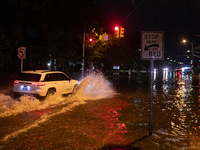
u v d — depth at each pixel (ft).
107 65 223.30
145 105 32.50
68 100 35.19
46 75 34.35
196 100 37.81
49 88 33.99
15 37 60.85
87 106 30.76
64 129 19.43
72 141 16.35
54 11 69.05
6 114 24.77
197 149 15.07
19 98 32.76
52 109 28.07
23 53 42.37
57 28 69.10
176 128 20.29
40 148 14.90
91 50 113.60
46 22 65.92
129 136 17.74
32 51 132.36
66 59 103.71
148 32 17.37
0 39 57.82
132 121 22.75
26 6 54.19
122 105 32.14
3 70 93.71
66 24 74.08
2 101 32.17
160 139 17.07
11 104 30.32
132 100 37.09
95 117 24.26
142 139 17.02
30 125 20.54
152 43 17.30
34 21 64.03
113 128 20.03
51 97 34.32
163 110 28.86
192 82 80.43
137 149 14.93
